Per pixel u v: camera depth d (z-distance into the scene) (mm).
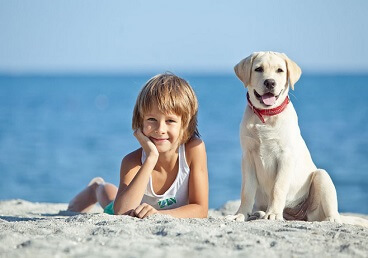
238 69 5078
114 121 32844
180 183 4762
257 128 4754
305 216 5043
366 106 39500
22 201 6805
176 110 4555
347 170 15211
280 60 4906
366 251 3256
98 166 16594
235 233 3508
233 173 15359
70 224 3828
